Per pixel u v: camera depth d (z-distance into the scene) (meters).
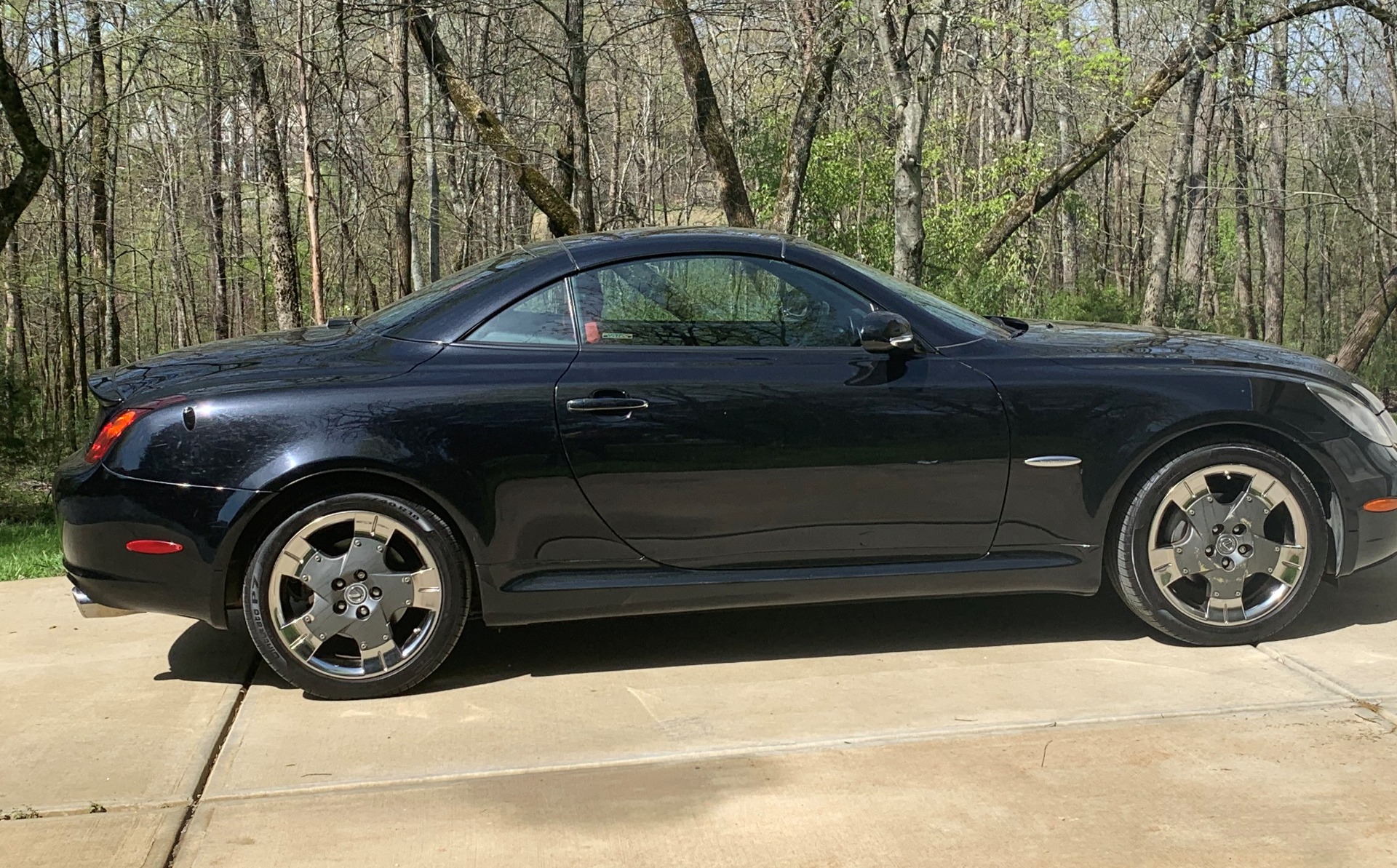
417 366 3.72
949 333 3.95
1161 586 3.93
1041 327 4.42
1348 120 17.66
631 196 25.17
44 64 14.77
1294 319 41.22
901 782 3.03
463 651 4.19
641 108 22.09
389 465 3.58
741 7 11.70
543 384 3.70
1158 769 3.07
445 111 19.38
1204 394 3.85
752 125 15.52
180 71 18.09
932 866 2.60
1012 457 3.83
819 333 3.90
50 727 3.51
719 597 3.82
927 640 4.17
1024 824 2.78
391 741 3.38
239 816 2.91
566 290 3.86
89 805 2.98
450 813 2.91
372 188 15.34
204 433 3.58
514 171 12.58
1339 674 3.72
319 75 13.06
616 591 3.78
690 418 3.72
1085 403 3.84
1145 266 39.47
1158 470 3.88
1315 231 39.19
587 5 12.81
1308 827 2.74
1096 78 13.58
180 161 27.66
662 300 3.88
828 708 3.55
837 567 3.87
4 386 10.26
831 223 16.53
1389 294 16.69
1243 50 15.46
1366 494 3.96
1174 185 19.05
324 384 3.64
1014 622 4.36
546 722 3.50
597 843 2.74
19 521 9.30
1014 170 15.83
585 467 3.70
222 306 27.33
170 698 3.75
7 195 9.73
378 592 3.68
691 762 3.19
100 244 23.14
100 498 3.60
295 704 3.70
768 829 2.79
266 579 3.62
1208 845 2.67
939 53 9.77
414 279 22.55
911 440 3.79
